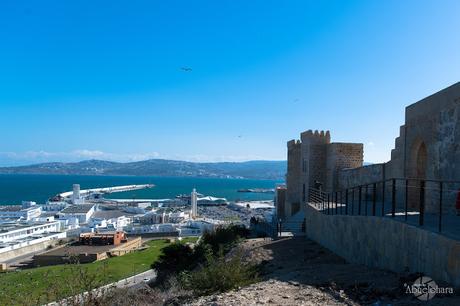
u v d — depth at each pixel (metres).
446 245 9.72
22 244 80.31
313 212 27.86
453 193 16.44
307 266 17.34
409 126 21.92
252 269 15.86
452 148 16.77
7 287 14.69
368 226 15.88
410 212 18.08
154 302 13.18
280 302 9.57
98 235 78.62
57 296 10.78
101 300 11.13
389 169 27.34
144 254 60.97
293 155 53.75
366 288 10.66
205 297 11.48
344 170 39.06
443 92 17.73
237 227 42.41
